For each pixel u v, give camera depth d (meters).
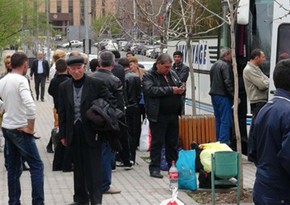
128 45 29.84
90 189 9.91
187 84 20.34
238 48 15.43
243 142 15.80
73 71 9.73
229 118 15.12
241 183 10.65
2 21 48.97
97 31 35.41
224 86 15.01
